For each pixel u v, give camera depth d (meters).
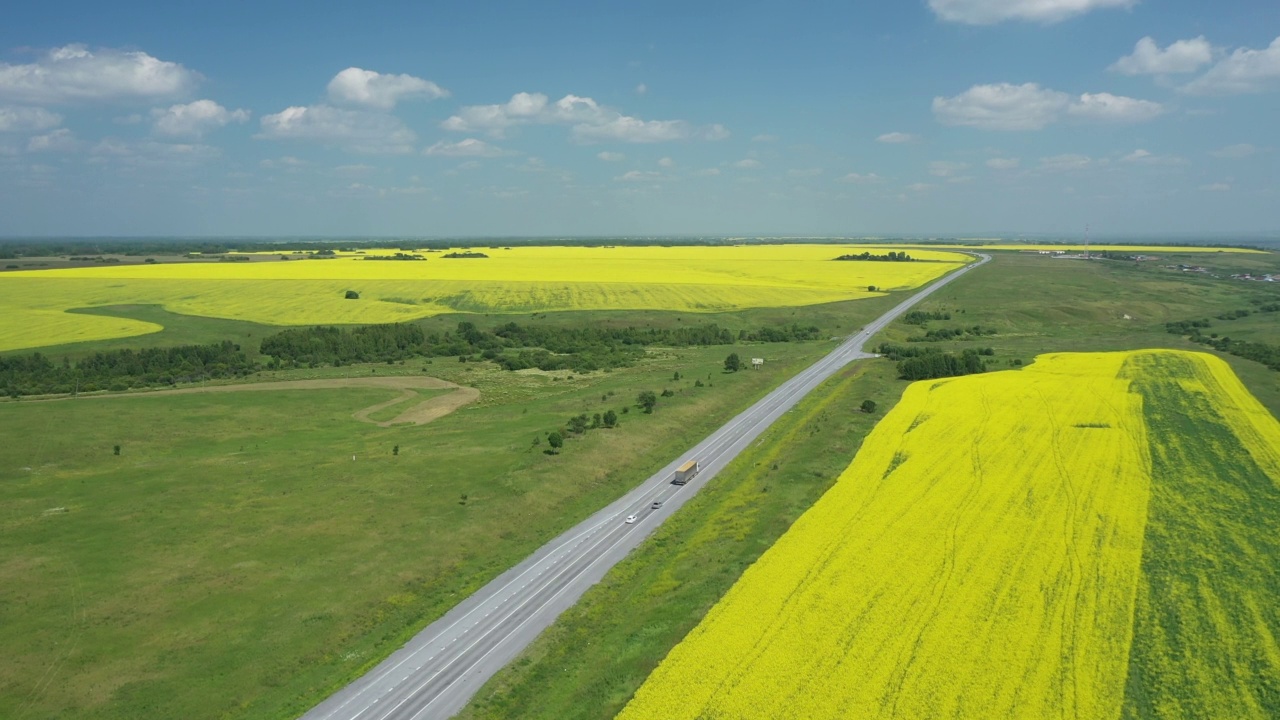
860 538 48.56
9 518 59.53
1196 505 52.38
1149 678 33.19
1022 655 35.03
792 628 38.19
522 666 40.25
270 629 44.06
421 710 36.84
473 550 54.66
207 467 71.88
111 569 50.94
